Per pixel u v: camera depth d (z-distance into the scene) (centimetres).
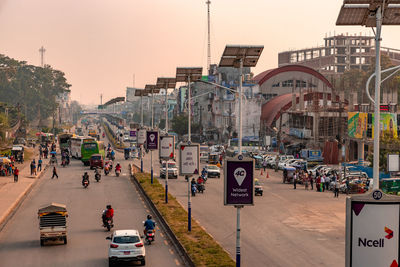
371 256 1536
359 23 2542
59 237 3161
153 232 3216
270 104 14238
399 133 7588
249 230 3612
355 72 19212
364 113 7812
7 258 2858
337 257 2859
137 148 11456
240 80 3181
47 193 5512
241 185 2233
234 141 12800
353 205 1542
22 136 15650
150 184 5891
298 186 6344
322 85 15450
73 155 10438
